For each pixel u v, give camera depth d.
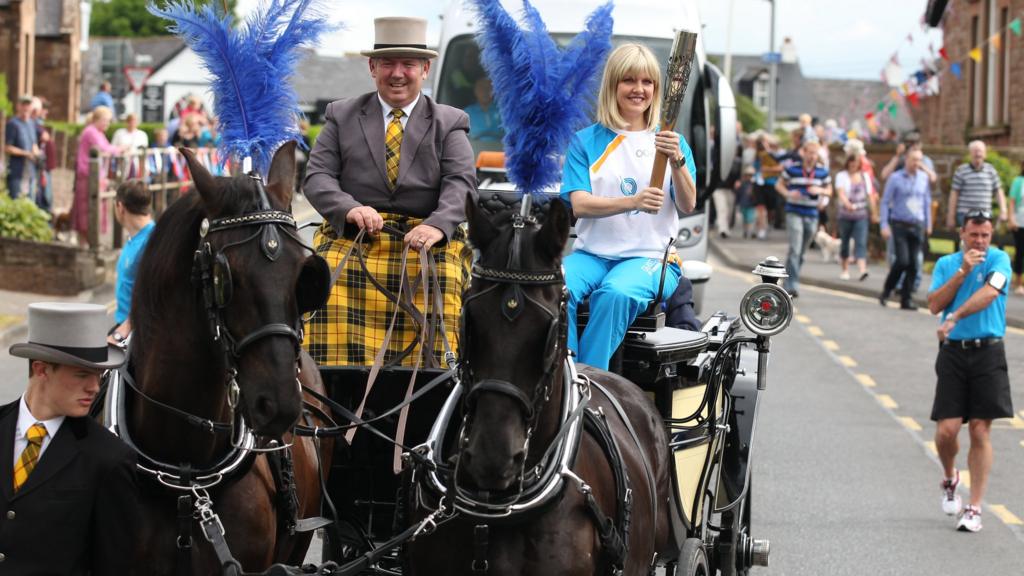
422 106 6.36
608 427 5.04
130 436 4.65
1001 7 30.92
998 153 27.88
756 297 6.13
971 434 9.09
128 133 22.92
